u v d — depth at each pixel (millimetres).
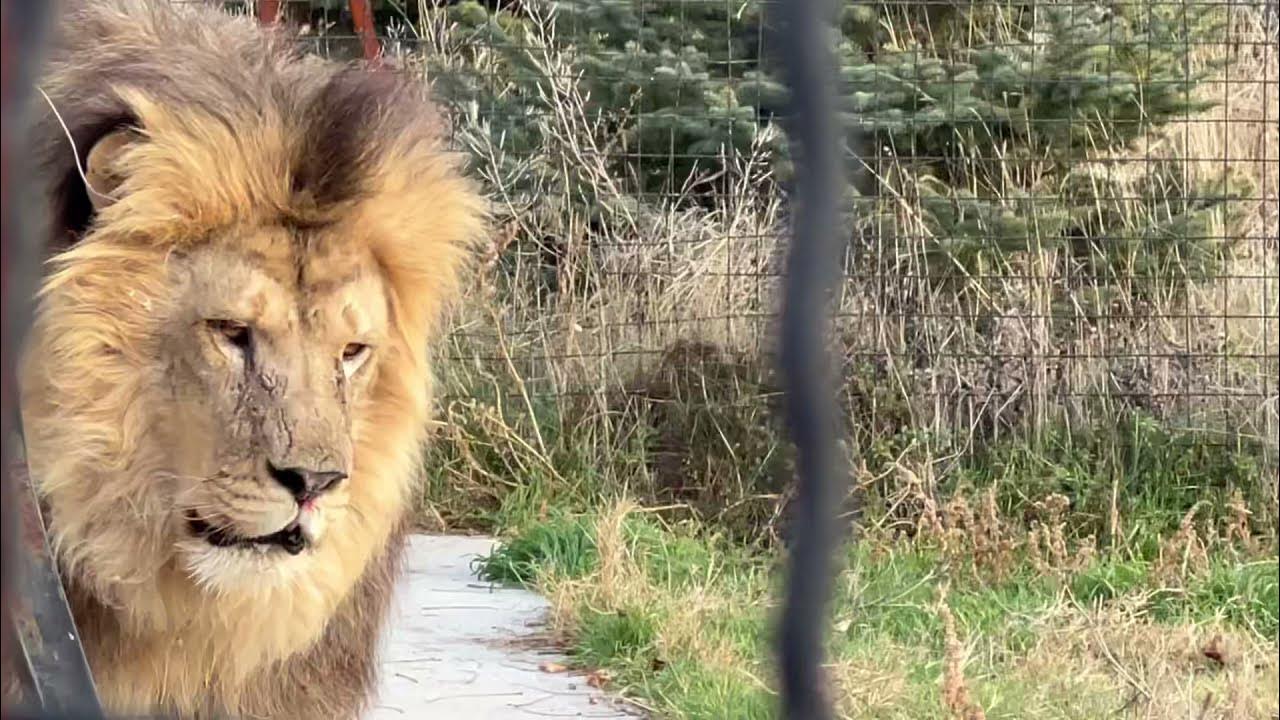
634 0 11172
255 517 3680
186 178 3697
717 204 10500
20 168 1071
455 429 9414
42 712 1857
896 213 10148
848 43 10625
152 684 4016
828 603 1528
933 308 9891
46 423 3664
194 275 3715
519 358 9992
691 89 10930
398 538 4742
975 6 10898
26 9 1039
